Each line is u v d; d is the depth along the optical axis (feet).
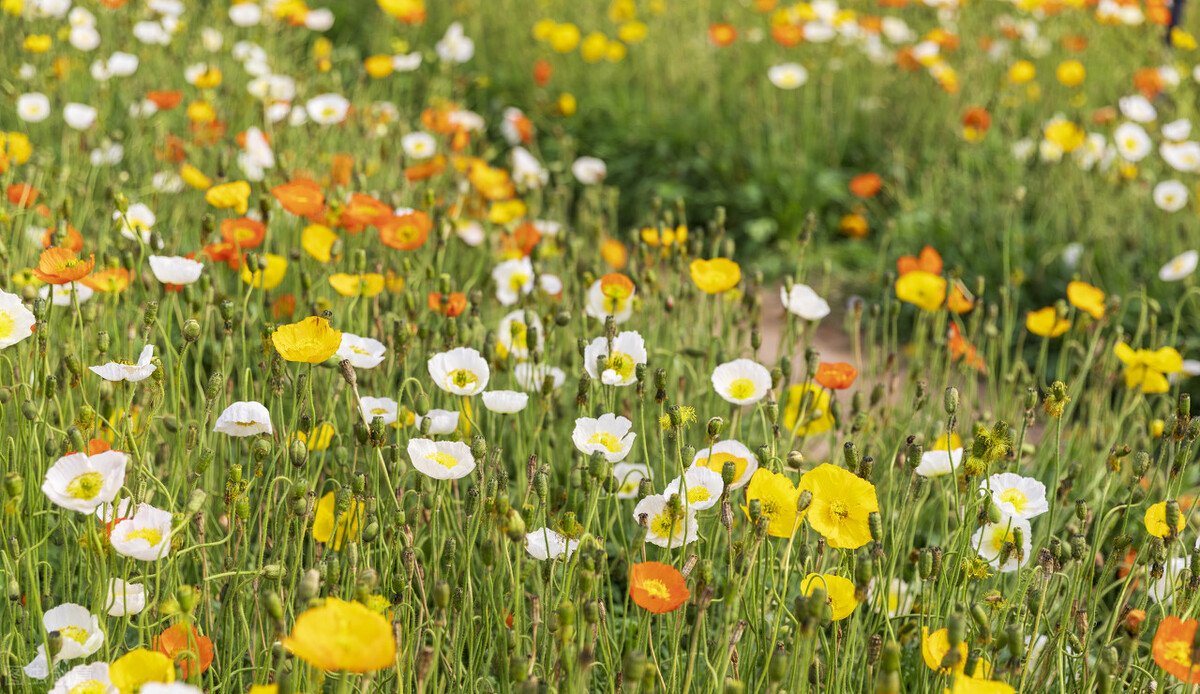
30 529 7.23
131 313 9.26
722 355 10.21
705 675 6.97
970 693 5.32
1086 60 26.25
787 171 23.52
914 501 8.28
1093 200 18.75
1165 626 5.81
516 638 6.28
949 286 11.36
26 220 11.00
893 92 25.55
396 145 16.42
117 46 19.62
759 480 6.52
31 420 6.98
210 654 6.16
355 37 31.65
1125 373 11.29
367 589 5.72
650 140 25.27
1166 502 6.72
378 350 8.25
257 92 17.29
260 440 6.63
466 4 30.71
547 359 9.97
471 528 6.73
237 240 10.11
